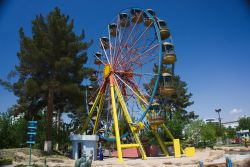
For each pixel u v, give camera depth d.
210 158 35.88
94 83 50.62
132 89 42.34
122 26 48.38
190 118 80.19
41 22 45.06
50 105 41.38
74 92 41.97
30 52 41.94
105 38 51.50
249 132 115.88
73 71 44.50
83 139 40.69
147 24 45.50
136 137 38.97
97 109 50.56
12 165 30.31
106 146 58.12
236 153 50.69
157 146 47.56
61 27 43.97
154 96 40.09
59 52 43.31
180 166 29.78
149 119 41.53
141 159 37.50
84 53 46.09
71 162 35.34
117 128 38.81
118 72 44.69
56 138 60.94
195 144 76.31
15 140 50.75
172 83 40.75
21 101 43.81
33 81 40.41
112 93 42.69
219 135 112.69
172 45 41.25
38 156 37.28
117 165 30.91
